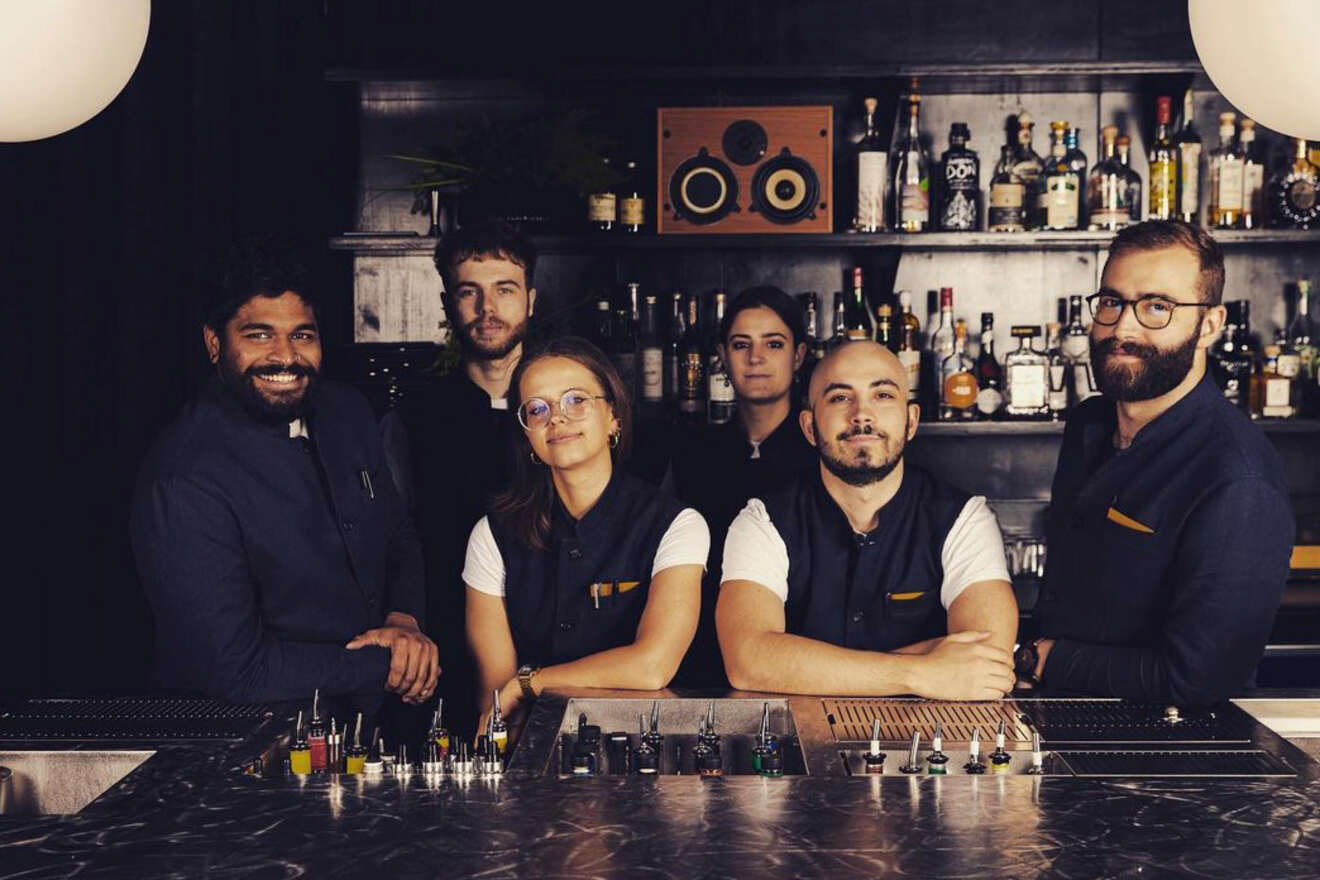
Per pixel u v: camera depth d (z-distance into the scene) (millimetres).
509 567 2162
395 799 1386
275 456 2127
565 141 3418
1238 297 3764
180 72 3021
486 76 3504
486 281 2826
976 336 3791
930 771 1534
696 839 1256
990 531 2137
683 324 3730
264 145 3387
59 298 2561
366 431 2359
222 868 1188
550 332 3555
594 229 3539
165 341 2963
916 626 2141
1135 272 1942
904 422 2072
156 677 2115
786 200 3475
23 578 2430
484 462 2842
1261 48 1454
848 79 3551
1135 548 1972
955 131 3604
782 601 2119
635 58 3779
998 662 1915
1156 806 1352
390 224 3830
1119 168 3514
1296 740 1813
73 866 1193
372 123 3816
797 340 3086
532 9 3770
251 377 2076
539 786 1428
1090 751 1583
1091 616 2049
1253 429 1966
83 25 1392
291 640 2162
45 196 2520
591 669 1979
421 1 3750
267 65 3398
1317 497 3783
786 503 2184
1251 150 3721
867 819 1312
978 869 1176
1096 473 2031
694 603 2068
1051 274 3777
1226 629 1852
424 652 2197
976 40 3773
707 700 1865
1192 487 1914
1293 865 1187
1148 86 3633
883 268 3732
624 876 1162
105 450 2719
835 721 1745
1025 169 3613
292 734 1685
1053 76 3533
